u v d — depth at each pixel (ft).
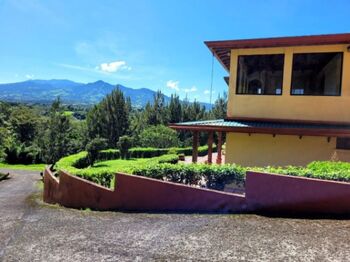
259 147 35.73
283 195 19.19
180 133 113.91
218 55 41.16
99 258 13.47
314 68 34.76
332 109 33.96
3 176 78.48
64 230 18.17
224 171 23.31
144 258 13.24
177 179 24.59
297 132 30.60
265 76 36.73
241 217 18.57
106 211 24.32
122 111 118.73
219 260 12.66
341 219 17.22
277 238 14.71
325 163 23.93
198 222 18.13
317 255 12.63
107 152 79.05
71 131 118.01
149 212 22.13
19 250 14.99
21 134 157.89
